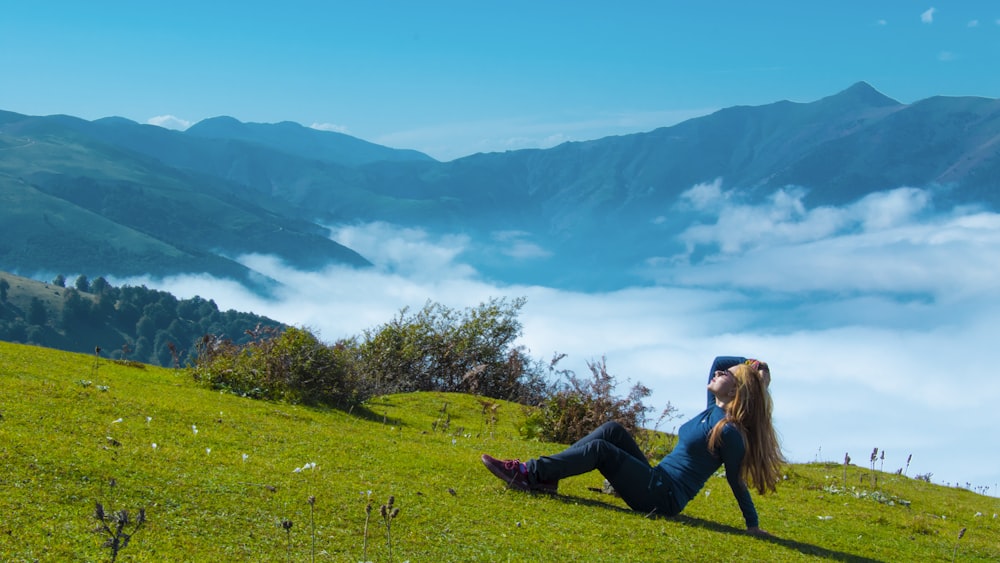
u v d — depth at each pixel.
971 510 16.34
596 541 8.53
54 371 14.56
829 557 9.35
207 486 8.46
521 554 7.84
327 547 7.34
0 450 8.12
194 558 6.58
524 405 25.30
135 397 13.15
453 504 9.25
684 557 8.41
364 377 20.53
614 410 18.50
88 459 8.48
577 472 10.02
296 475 9.54
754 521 9.82
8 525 6.55
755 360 9.84
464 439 15.65
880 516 12.79
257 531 7.47
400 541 7.77
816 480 17.22
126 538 5.38
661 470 9.85
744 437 9.56
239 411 14.02
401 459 11.43
